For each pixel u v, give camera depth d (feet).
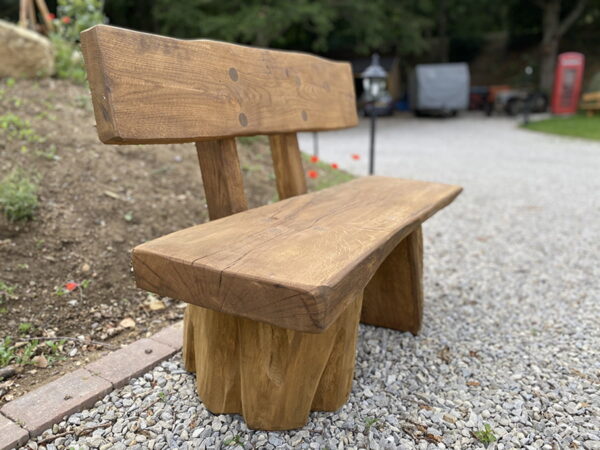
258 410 4.96
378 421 5.31
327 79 8.17
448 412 5.52
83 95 14.19
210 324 4.99
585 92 61.57
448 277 10.02
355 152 32.27
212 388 5.23
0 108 11.67
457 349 7.02
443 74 55.42
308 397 5.05
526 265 10.71
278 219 5.10
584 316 8.07
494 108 61.31
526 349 7.02
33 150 10.32
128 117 4.23
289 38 65.77
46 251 7.96
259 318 3.47
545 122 48.01
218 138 5.38
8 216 8.16
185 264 3.73
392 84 66.80
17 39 13.92
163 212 10.07
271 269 3.55
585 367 6.48
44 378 5.87
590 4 70.69
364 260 3.83
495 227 13.84
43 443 4.80
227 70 5.65
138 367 6.01
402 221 5.02
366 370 6.40
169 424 5.17
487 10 77.71
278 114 6.57
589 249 11.75
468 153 31.01
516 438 5.09
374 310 7.50
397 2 54.13
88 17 16.65
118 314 7.41
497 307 8.55
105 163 10.92
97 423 5.12
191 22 42.34
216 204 5.69
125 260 8.43
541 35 78.43
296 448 4.88
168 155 12.55
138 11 53.36
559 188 19.49
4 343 6.26
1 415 5.03
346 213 5.40
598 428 5.24
